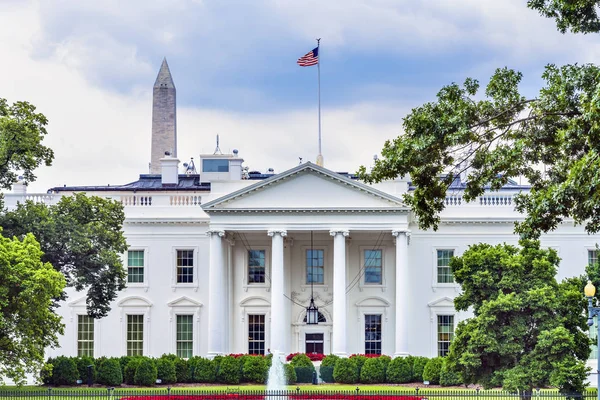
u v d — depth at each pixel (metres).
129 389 83.81
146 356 101.44
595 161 49.16
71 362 92.00
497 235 108.06
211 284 104.88
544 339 70.25
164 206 109.75
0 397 70.25
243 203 105.12
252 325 109.69
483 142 57.88
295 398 72.62
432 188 58.31
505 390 70.19
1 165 84.38
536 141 58.03
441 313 108.00
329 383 96.00
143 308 109.25
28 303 72.00
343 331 103.12
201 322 109.12
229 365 94.94
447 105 57.50
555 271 74.25
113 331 109.19
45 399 73.12
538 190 58.59
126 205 110.19
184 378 95.31
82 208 92.81
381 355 99.88
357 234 109.00
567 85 56.19
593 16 55.28
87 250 89.56
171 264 109.56
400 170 57.88
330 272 109.75
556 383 69.12
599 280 77.00
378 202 104.69
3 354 72.88
